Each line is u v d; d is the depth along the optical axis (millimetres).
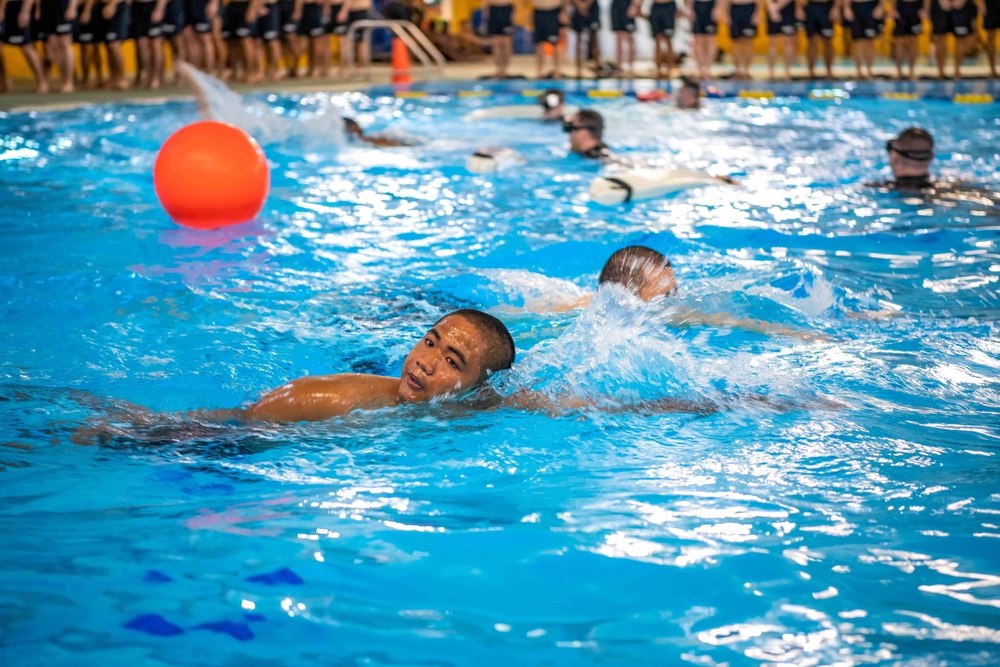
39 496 2383
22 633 1782
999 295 4270
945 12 14102
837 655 1732
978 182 6938
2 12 11961
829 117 10898
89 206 6148
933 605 1887
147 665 1694
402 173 7531
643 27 21203
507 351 2941
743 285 4289
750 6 14562
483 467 2570
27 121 9883
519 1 22516
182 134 5434
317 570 2029
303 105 12352
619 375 3168
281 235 5500
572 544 2148
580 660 1724
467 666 1703
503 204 6391
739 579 1996
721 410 2938
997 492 2391
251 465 2584
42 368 3373
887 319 3891
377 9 20297
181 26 13555
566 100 12891
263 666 1698
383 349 3621
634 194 6414
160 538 2162
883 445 2695
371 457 2627
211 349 3604
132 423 2854
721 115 11227
